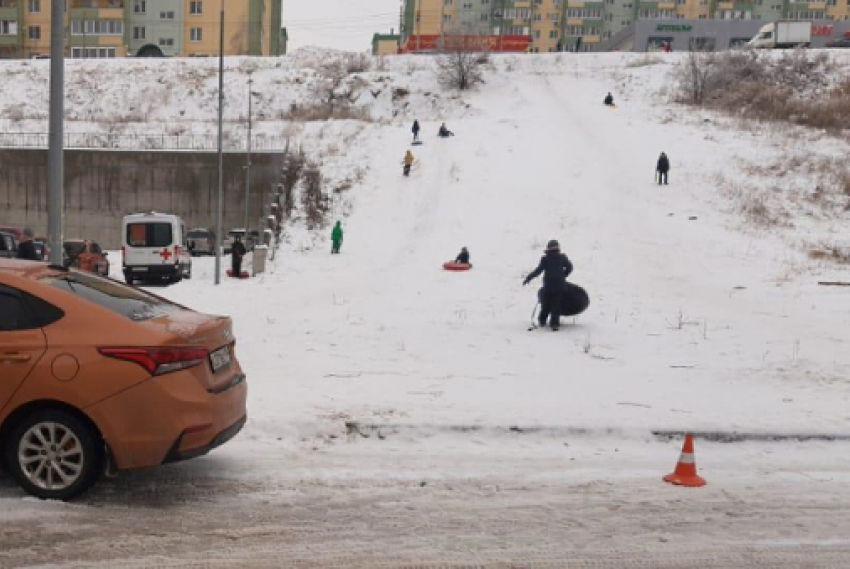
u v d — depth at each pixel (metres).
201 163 35.75
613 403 7.55
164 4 70.88
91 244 24.50
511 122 41.91
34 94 49.97
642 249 23.11
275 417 6.58
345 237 27.28
